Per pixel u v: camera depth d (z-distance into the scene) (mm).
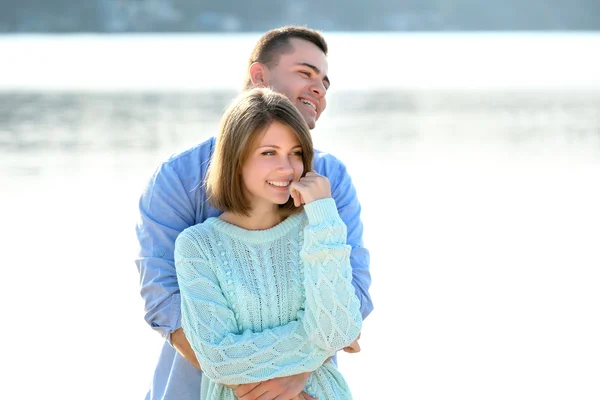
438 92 27203
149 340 5473
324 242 2660
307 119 3350
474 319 5793
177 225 3002
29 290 6367
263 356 2652
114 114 19906
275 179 2729
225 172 2746
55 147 14094
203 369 2668
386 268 6914
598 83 30812
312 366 2705
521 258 7227
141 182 10641
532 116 20406
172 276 2936
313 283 2646
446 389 4703
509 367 5012
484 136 16312
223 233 2801
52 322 5738
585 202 9641
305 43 3334
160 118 18938
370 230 8164
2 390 4699
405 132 16688
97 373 4953
